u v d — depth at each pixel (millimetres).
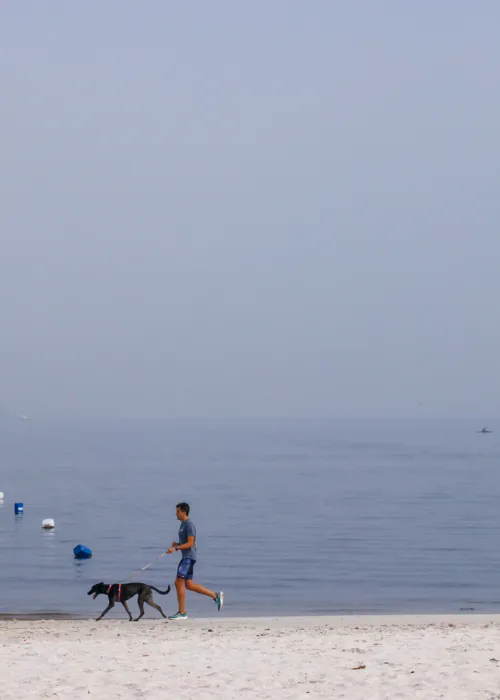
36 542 46312
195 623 20266
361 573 34969
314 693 11609
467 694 11477
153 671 13102
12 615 24031
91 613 24562
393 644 15516
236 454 174500
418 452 184625
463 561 38812
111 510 65812
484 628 19016
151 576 34031
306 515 62000
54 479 103000
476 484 95938
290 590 30406
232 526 54625
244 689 11891
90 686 12102
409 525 55312
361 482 99000
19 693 11680
